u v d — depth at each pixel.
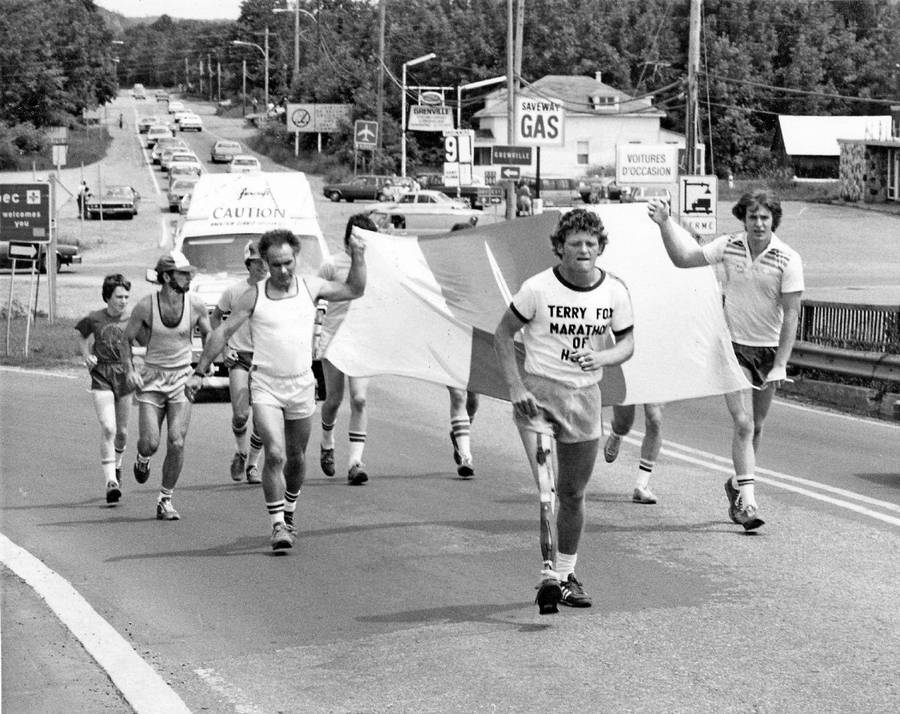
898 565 9.63
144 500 12.64
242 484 13.41
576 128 107.88
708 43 122.81
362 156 108.06
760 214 10.54
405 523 11.30
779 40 128.25
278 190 22.30
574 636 7.91
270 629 8.20
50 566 9.95
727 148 118.06
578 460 8.29
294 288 10.32
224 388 20.53
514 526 11.15
